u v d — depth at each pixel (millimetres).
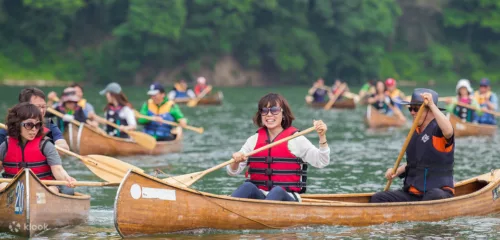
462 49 181875
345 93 85125
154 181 19109
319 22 165500
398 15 173250
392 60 173625
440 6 180250
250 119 64438
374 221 21094
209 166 34312
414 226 21047
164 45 146250
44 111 23062
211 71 153250
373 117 55844
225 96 109625
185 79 150500
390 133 51250
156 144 38625
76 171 32438
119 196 18656
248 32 155750
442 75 175625
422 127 22078
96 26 156625
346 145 43188
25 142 20641
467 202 22484
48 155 20719
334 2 162375
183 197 19438
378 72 167625
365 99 86375
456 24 177000
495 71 182625
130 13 143125
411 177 22359
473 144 43938
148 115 41062
